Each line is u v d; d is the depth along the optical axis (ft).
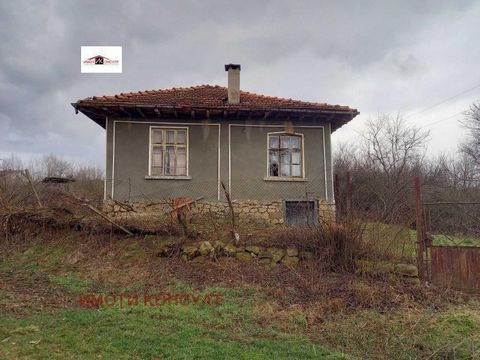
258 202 40.55
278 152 42.39
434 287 24.14
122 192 39.68
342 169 81.35
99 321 18.57
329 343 17.69
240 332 18.34
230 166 41.19
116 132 40.52
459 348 17.06
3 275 26.58
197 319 19.63
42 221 33.04
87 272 27.30
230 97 42.37
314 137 42.37
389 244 26.07
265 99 45.55
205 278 25.46
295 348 16.62
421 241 25.27
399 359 16.31
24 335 16.39
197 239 29.40
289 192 41.19
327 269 26.11
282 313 20.61
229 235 29.55
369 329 19.01
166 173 41.04
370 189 35.94
